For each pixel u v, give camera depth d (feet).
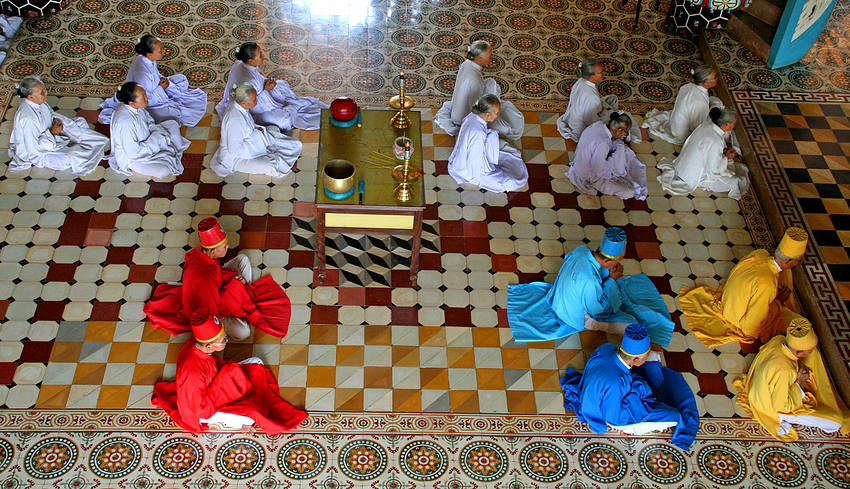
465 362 21.09
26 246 22.84
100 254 22.85
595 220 25.26
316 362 20.75
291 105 27.96
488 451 19.31
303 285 22.57
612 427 19.94
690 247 24.68
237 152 25.07
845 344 22.11
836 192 26.45
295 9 33.01
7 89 27.78
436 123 28.04
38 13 31.24
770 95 30.27
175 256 23.04
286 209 24.71
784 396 19.56
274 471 18.60
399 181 20.99
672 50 32.50
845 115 29.58
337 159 21.30
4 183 24.48
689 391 20.54
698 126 26.99
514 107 28.32
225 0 33.17
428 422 19.77
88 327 21.07
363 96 28.94
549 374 20.99
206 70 29.63
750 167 27.55
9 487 17.94
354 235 24.16
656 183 26.73
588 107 27.20
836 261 24.25
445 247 23.97
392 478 18.67
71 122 25.40
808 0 29.40
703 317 22.58
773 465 19.49
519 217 25.11
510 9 34.12
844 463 19.62
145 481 18.22
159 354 20.62
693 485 19.01
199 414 18.60
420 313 22.16
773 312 22.07
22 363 20.16
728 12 32.53
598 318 21.93
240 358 20.65
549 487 18.75
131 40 30.63
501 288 23.00
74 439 18.85
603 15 34.09
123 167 25.03
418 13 33.40
